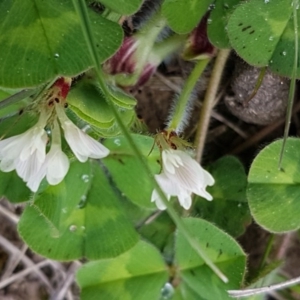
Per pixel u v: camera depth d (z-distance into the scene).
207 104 0.08
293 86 0.06
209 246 0.08
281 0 0.07
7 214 0.09
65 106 0.06
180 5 0.07
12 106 0.07
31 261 0.10
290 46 0.07
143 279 0.08
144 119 0.09
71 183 0.07
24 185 0.07
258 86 0.07
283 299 0.09
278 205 0.07
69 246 0.08
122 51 0.07
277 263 0.08
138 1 0.06
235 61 0.08
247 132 0.09
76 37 0.06
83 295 0.08
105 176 0.08
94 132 0.07
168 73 0.09
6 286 0.10
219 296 0.08
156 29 0.07
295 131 0.09
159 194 0.06
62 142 0.07
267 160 0.07
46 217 0.07
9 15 0.06
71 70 0.06
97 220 0.08
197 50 0.08
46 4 0.06
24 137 0.06
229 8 0.07
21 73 0.06
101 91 0.06
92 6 0.07
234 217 0.08
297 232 0.09
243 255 0.08
